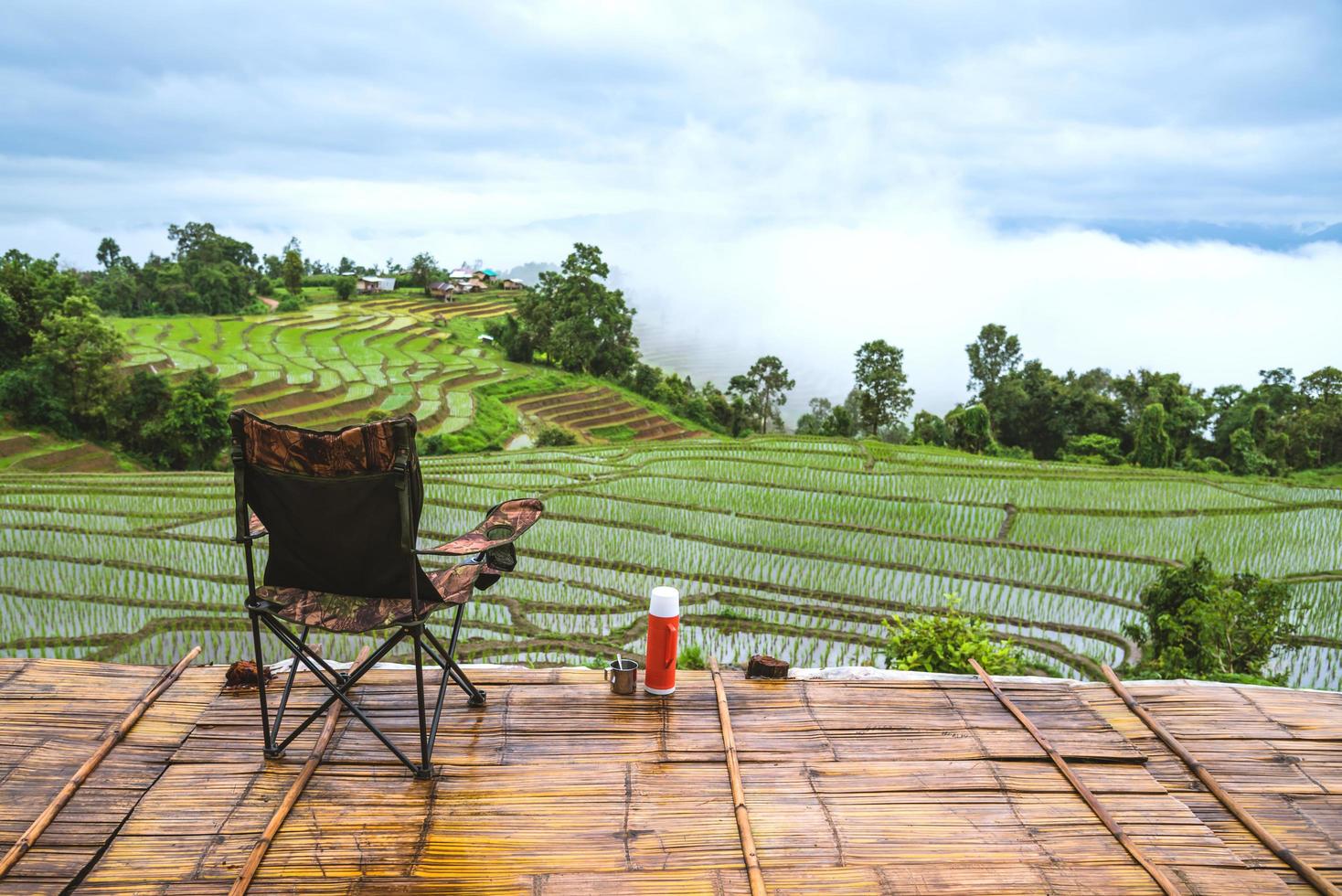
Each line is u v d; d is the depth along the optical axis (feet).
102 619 41.47
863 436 162.61
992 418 148.46
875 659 39.55
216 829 8.79
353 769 9.82
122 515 59.82
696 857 8.60
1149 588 36.01
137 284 211.41
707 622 43.42
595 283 195.72
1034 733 11.03
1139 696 13.07
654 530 57.82
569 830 8.92
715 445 95.55
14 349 134.21
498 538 9.72
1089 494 70.59
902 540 57.00
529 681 12.01
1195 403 139.13
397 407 143.84
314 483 8.50
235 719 10.85
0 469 102.53
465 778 9.72
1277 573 51.06
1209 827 9.50
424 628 10.43
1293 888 8.87
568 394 176.65
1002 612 45.24
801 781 9.93
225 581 47.03
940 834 9.10
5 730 10.75
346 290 254.68
